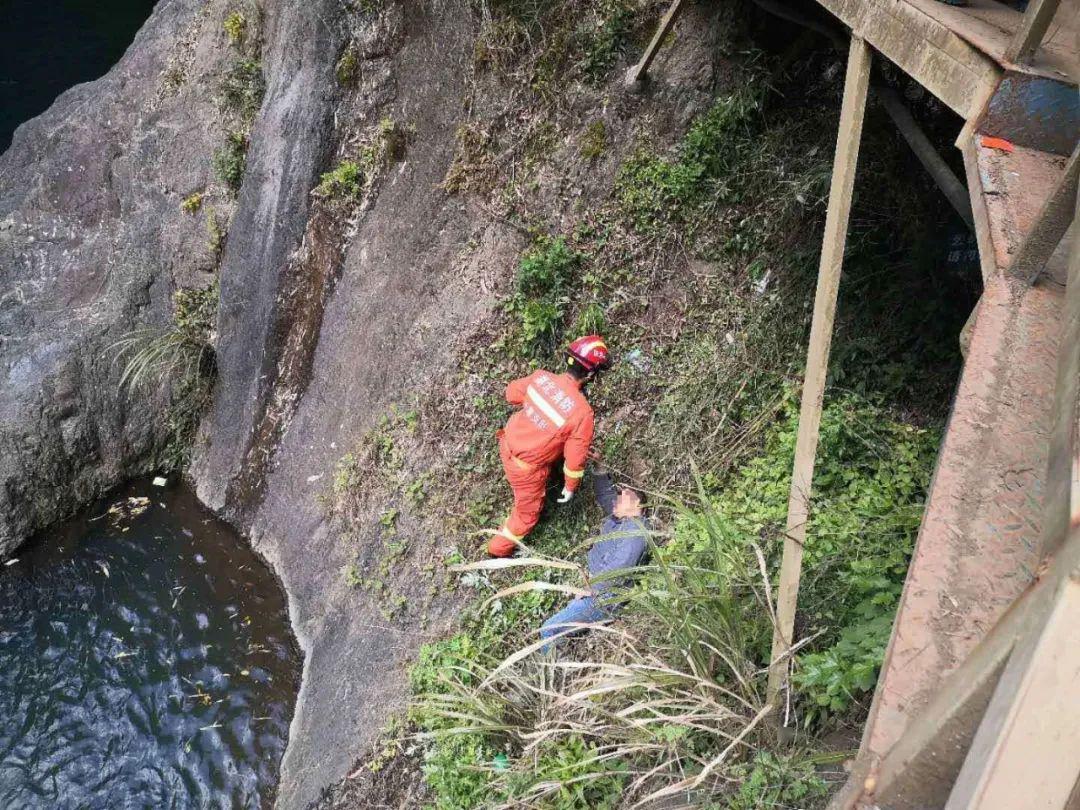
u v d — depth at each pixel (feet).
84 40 40.86
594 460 16.63
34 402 23.32
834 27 14.32
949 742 4.07
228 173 24.25
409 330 19.84
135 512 24.02
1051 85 7.74
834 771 9.80
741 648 11.12
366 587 18.89
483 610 16.56
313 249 21.94
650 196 17.22
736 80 16.35
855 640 10.26
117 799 17.54
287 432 22.33
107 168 26.50
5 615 21.03
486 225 19.08
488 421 18.12
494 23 19.11
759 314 16.10
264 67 24.11
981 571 4.88
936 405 14.02
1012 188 7.55
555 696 13.05
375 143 21.16
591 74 18.10
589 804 12.17
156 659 20.07
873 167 14.87
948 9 9.30
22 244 26.35
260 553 22.29
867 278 15.02
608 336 17.35
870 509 12.96
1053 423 4.83
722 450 15.80
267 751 18.35
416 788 15.02
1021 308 6.26
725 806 10.25
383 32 20.75
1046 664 3.50
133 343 24.67
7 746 18.34
